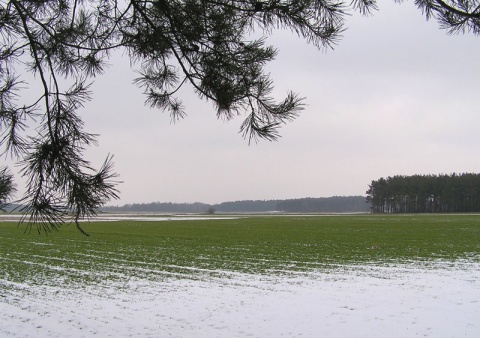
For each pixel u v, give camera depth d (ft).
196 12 12.03
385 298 40.29
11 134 9.71
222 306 37.52
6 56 12.00
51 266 61.31
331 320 32.99
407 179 457.68
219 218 260.62
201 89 13.02
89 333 29.71
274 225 168.66
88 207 8.81
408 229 136.98
